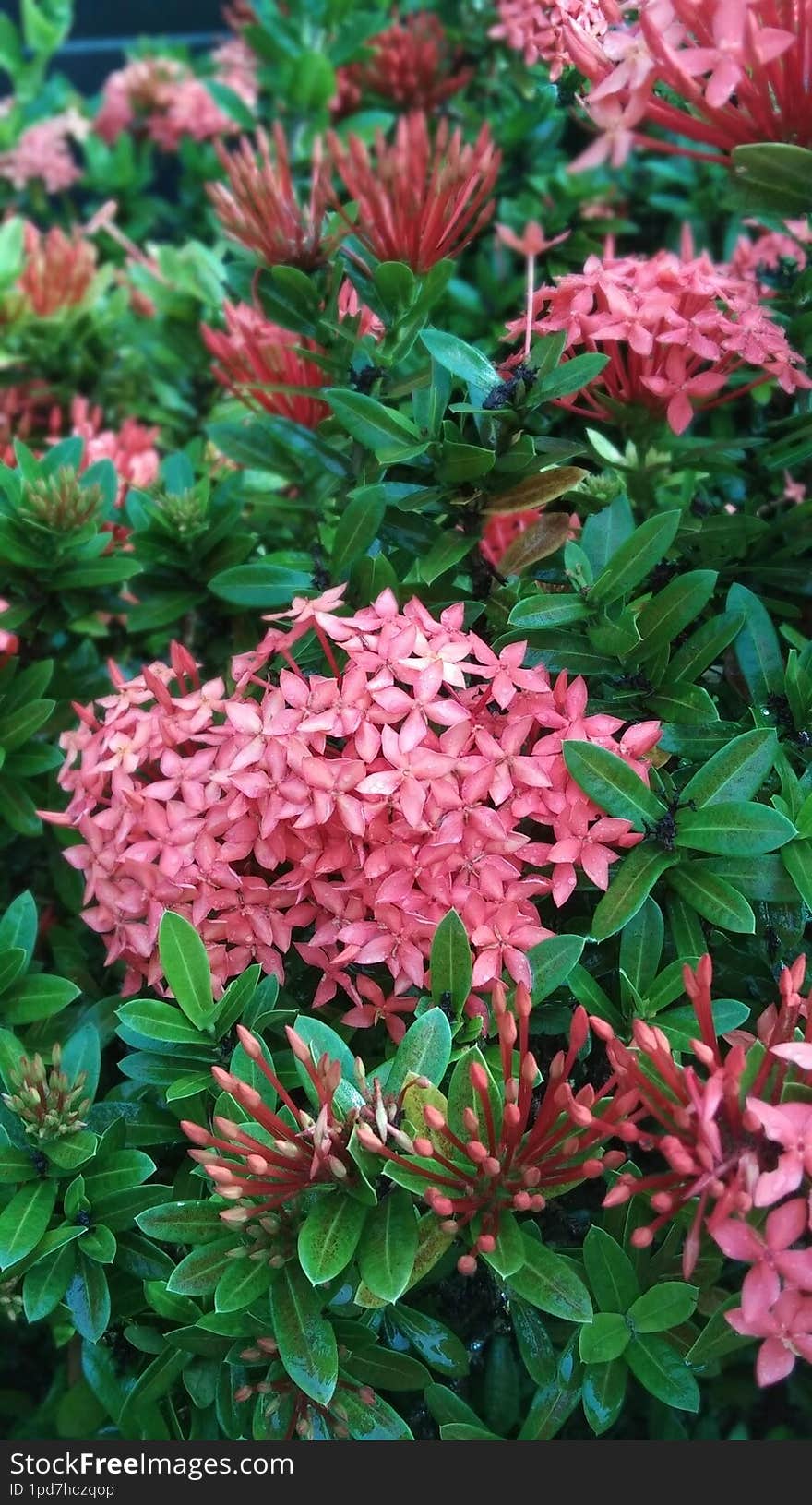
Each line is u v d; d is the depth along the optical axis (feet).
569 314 1.17
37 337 2.07
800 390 1.29
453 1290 1.10
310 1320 0.88
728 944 1.10
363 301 1.30
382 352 1.30
